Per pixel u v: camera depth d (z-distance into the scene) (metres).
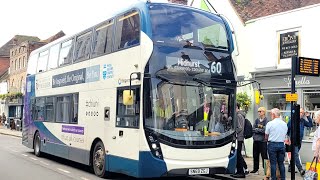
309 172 8.95
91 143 12.13
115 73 10.97
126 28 10.66
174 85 9.70
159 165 9.29
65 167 14.12
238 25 18.02
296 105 9.61
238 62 17.77
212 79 10.11
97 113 11.86
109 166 11.02
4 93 62.22
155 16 9.88
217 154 9.86
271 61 16.27
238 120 11.48
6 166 14.27
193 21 10.27
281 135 9.70
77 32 13.88
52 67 15.83
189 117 9.70
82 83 13.00
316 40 14.66
